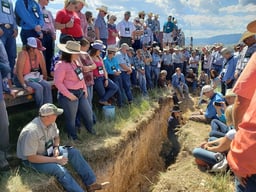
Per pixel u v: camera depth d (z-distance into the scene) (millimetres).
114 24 11219
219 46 15281
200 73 19938
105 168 6512
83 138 6953
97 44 8117
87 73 7281
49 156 5266
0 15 5949
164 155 10375
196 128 9477
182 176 6562
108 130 7664
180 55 17047
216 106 8336
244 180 2531
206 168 6750
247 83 2510
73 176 5711
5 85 5461
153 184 8094
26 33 6816
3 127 5055
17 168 5320
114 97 9352
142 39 13461
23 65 6074
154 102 11930
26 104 7324
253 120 2387
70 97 6195
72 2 7391
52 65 7293
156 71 13953
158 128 11594
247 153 2387
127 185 7902
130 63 10930
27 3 6750
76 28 7590
